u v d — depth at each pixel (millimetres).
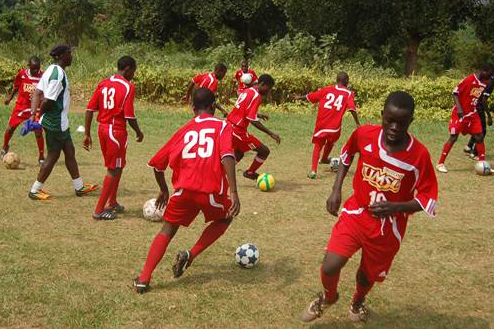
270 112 16453
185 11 30891
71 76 19219
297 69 19219
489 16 26500
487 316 4211
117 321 3846
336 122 8719
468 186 8562
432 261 5320
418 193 3564
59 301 4117
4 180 7730
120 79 6176
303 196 7648
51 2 29406
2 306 3979
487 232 6254
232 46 22688
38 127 7543
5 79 17031
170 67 20562
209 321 3938
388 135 3391
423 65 38188
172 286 4508
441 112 16078
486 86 9305
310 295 4441
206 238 4594
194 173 4289
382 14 26484
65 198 7004
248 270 4934
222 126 4375
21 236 5516
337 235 3672
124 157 6320
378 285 4730
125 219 6270
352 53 29562
